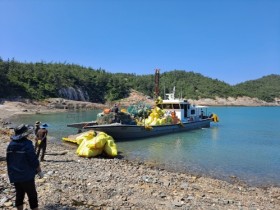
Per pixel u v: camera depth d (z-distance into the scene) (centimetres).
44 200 788
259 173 1530
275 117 6719
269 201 1075
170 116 3041
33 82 10412
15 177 608
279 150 2195
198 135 2984
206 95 19188
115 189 989
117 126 2394
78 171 1245
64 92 11425
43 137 1418
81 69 14762
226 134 3141
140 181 1159
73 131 3097
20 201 642
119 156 1870
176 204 887
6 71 10100
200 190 1131
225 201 989
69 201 801
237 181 1377
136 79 17188
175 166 1638
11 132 2447
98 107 9712
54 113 6719
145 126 2620
